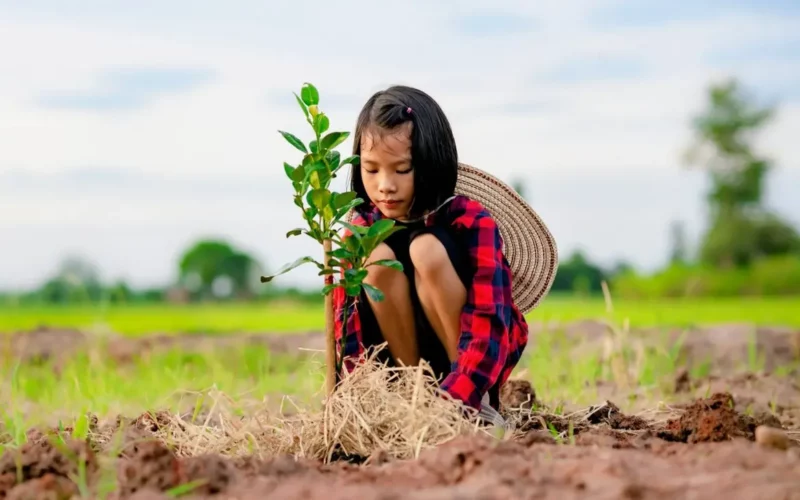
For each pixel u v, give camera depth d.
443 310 2.78
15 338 7.45
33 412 3.98
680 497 1.81
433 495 1.86
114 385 4.74
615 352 4.92
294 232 2.58
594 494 1.86
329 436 2.58
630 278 23.39
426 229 2.79
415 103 2.73
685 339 6.68
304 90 2.55
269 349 7.12
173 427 2.86
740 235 41.97
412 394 2.61
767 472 1.93
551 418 3.17
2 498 2.07
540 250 3.20
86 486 2.12
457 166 2.93
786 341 6.83
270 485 2.06
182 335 8.06
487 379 2.71
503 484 1.92
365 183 2.77
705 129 44.38
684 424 2.72
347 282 2.59
